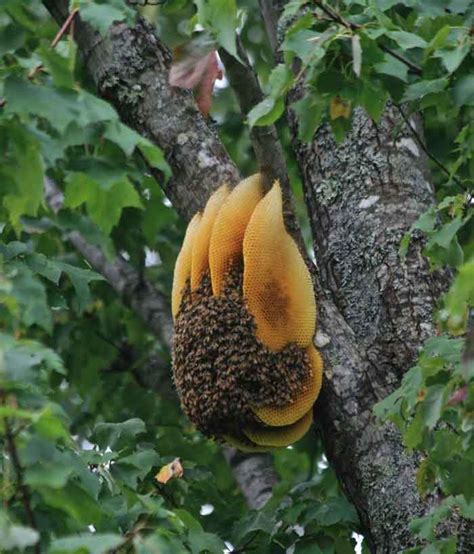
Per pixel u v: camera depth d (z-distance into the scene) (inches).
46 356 307.6
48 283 458.9
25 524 343.9
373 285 426.0
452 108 402.6
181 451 560.4
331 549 445.7
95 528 375.6
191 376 409.1
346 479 412.5
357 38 370.3
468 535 387.9
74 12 354.6
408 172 441.7
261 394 406.3
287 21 460.8
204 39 379.6
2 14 357.7
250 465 530.0
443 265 398.6
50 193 522.6
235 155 633.0
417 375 365.4
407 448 375.9
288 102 461.4
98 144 332.5
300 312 412.2
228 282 411.8
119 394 585.0
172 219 552.4
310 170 451.8
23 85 319.3
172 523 384.8
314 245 446.3
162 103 433.4
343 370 413.4
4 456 334.3
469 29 388.5
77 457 349.4
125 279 569.6
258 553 459.8
